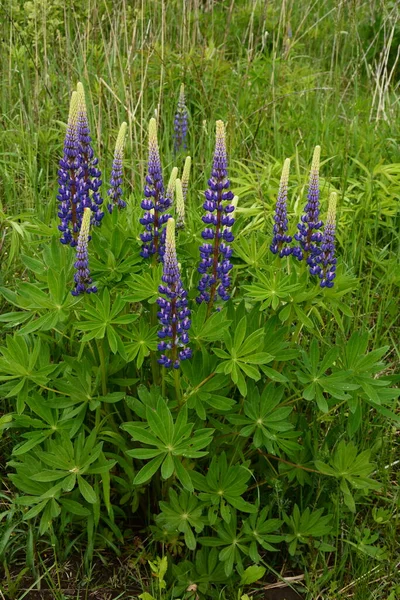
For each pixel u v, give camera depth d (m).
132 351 1.32
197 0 3.00
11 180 2.33
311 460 1.47
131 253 1.39
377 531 1.53
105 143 2.44
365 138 2.67
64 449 1.31
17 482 1.34
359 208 2.24
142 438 1.25
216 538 1.36
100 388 1.41
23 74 2.71
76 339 1.57
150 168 1.32
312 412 1.60
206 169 2.42
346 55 3.60
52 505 1.31
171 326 1.27
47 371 1.34
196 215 1.67
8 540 1.42
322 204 2.23
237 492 1.33
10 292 1.36
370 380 1.38
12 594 1.36
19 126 2.56
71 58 2.84
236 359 1.29
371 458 1.61
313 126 2.80
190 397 1.33
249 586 1.41
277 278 1.35
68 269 1.38
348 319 1.89
